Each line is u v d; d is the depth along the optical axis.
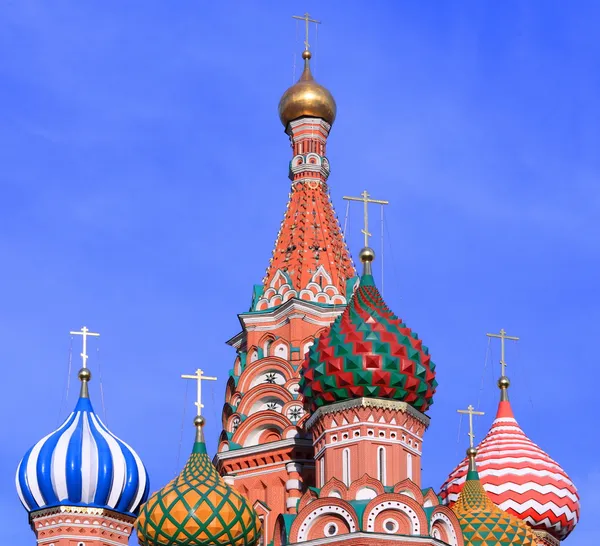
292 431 119.00
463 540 110.50
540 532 124.94
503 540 113.56
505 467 125.06
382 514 107.31
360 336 111.25
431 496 109.81
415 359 111.56
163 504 110.25
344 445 110.44
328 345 111.94
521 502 124.06
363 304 113.31
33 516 121.25
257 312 124.00
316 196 128.38
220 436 122.75
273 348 122.50
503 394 131.12
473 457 118.88
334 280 124.56
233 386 123.50
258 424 121.12
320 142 130.62
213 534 109.69
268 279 125.62
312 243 125.75
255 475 119.88
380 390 110.38
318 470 111.75
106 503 121.25
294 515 108.50
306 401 113.50
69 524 120.25
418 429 112.31
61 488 120.44
